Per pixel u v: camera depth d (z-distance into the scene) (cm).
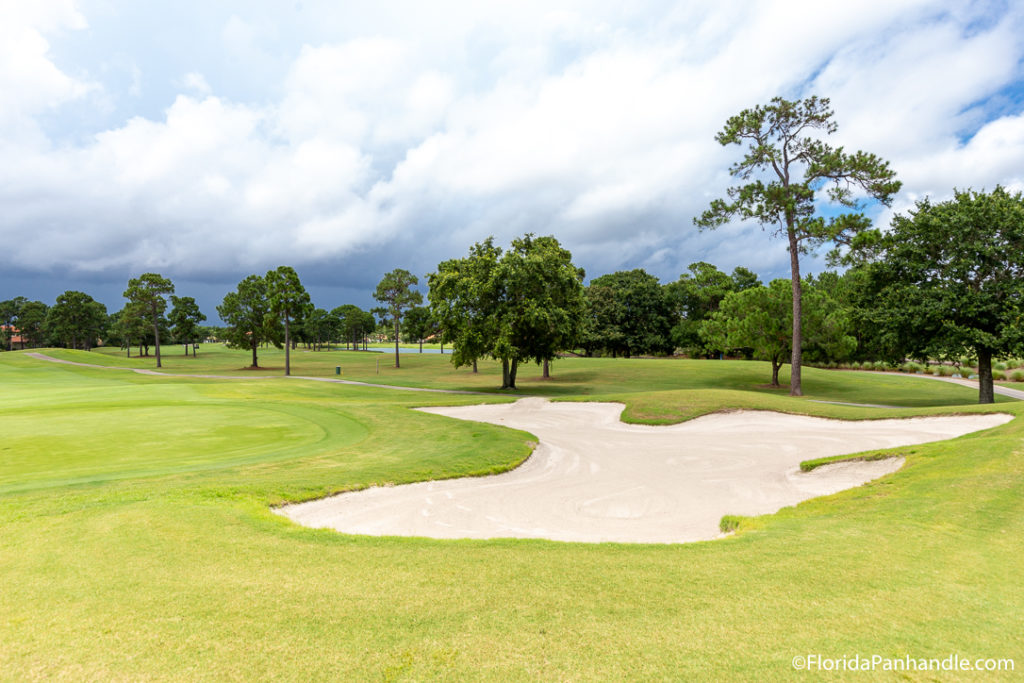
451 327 3809
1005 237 2536
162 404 2364
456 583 504
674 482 1231
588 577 521
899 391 3647
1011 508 743
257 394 2948
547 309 3531
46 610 439
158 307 7681
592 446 1644
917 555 579
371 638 396
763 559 575
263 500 878
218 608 444
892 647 379
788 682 332
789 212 3141
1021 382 3956
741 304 4153
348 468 1181
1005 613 436
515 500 1070
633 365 5625
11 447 1408
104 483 941
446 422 1984
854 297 3189
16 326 12788
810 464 1328
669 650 376
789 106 3131
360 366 7288
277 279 5919
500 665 358
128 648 379
